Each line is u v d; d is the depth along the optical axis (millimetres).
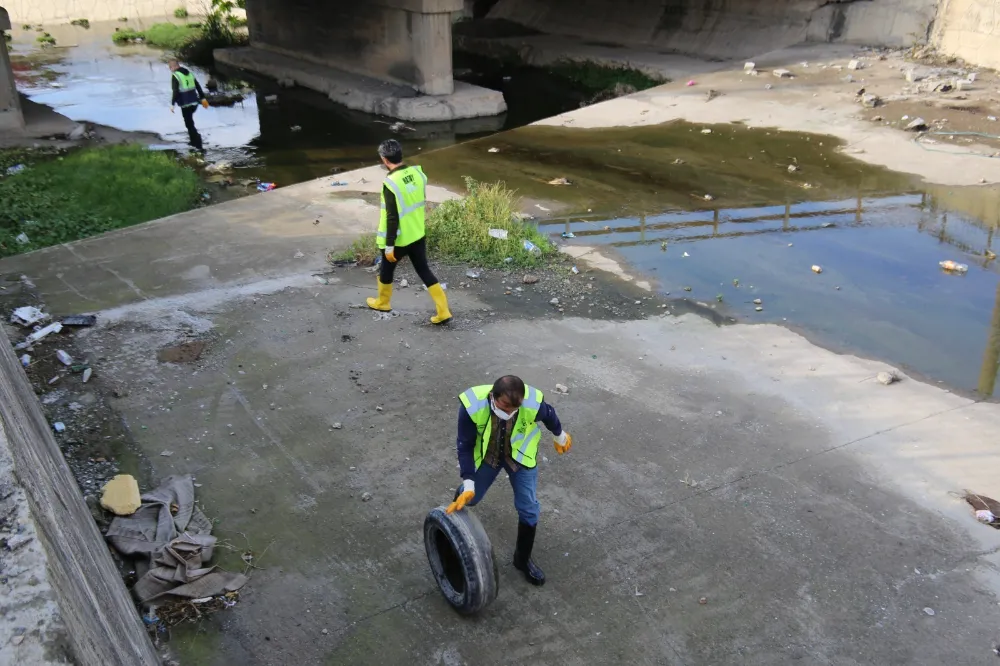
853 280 8906
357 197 11688
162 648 4324
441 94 20719
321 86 23062
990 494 5477
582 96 22516
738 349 7480
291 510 5402
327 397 6656
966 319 8016
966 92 15617
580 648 4371
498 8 31281
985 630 4445
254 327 7773
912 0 19094
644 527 5242
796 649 4348
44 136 17531
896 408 6484
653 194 11695
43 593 2221
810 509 5383
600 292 8703
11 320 7738
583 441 6105
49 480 3408
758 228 10391
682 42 24094
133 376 6902
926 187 11578
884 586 4754
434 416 6414
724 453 5965
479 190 10758
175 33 32094
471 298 8516
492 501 5500
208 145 17844
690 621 4535
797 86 17188
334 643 4402
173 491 5477
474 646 4387
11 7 35906
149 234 10250
